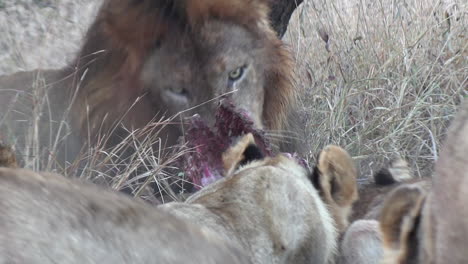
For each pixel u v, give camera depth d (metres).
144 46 10.80
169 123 10.42
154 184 10.49
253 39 11.14
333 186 7.29
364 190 8.44
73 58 12.05
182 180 9.65
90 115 11.09
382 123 12.86
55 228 3.10
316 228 6.42
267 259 5.92
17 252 3.00
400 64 14.25
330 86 14.06
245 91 11.00
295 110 12.36
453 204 3.82
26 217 3.09
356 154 12.35
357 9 15.89
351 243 7.03
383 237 4.75
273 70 11.55
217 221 5.76
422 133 12.78
